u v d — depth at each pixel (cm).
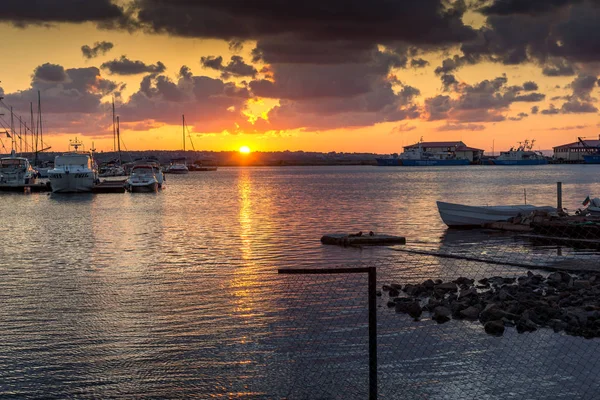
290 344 1614
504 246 3306
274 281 2375
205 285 2330
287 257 3016
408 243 3475
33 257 3077
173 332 1730
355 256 3008
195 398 1302
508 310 1830
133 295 2177
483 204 6825
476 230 4112
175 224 4738
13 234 4112
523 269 2584
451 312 1861
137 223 4825
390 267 2673
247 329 1745
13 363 1498
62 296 2170
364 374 1414
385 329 1722
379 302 2003
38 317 1891
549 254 2983
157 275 2550
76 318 1878
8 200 7525
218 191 10069
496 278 2311
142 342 1647
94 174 9438
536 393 1303
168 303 2052
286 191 9981
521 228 3909
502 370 1425
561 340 1606
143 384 1375
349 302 2012
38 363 1498
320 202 7212
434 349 1562
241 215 5541
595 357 1487
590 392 1303
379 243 3450
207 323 1811
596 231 3412
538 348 1555
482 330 1702
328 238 3509
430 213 5569
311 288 2228
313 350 1567
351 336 1666
